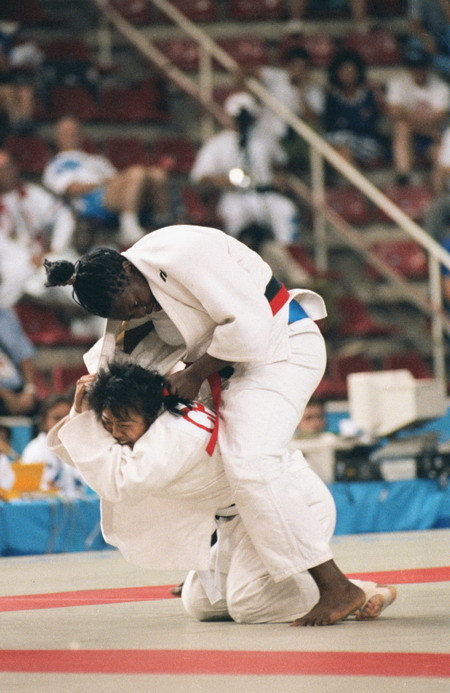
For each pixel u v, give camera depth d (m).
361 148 36.66
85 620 10.41
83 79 36.78
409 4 40.94
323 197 35.03
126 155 35.16
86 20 39.28
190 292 9.52
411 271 34.44
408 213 36.19
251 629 9.41
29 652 8.27
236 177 32.00
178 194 32.88
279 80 36.09
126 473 9.38
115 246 31.03
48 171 31.31
